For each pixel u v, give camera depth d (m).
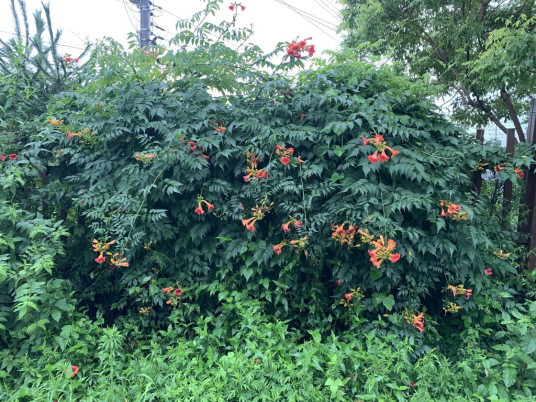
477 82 5.90
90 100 3.22
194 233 3.15
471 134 3.35
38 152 3.24
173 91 3.56
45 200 3.45
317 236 2.99
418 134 2.97
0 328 2.51
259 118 3.20
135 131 3.12
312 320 3.07
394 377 2.50
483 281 3.09
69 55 4.00
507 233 3.44
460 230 2.94
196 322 3.16
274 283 3.20
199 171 3.07
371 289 3.09
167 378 2.46
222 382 2.27
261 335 2.62
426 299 3.26
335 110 3.04
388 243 2.58
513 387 2.48
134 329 3.07
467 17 6.08
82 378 2.44
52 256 2.76
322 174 3.13
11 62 3.47
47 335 2.68
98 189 3.18
